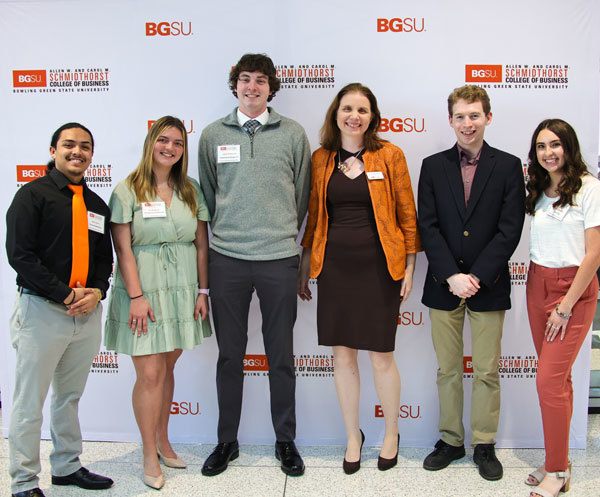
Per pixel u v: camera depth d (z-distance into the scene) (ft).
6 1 8.67
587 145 8.49
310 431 9.19
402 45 8.43
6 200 9.03
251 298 8.26
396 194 7.66
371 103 7.55
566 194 6.77
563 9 8.26
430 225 7.59
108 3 8.59
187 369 9.20
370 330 7.59
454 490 7.52
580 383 8.76
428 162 7.74
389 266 7.45
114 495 7.48
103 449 9.02
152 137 7.18
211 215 8.21
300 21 8.46
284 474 8.04
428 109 8.52
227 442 8.25
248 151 7.57
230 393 8.08
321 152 7.85
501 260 7.21
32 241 6.50
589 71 8.36
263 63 7.50
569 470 7.50
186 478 7.95
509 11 8.30
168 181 7.54
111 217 7.20
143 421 7.55
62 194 6.78
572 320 6.95
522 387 8.93
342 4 8.39
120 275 7.41
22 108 8.86
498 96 8.45
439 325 7.93
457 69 8.43
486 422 7.93
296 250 7.79
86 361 7.30
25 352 6.73
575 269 6.91
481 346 7.75
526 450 8.83
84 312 6.84
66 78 8.78
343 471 8.11
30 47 8.76
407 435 9.12
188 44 8.61
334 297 7.62
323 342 7.74
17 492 6.98
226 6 8.51
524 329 8.84
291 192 7.75
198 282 7.93
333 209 7.71
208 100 8.70
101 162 8.89
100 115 8.81
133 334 7.27
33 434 6.96
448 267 7.37
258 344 9.07
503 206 7.37
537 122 8.48
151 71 8.69
